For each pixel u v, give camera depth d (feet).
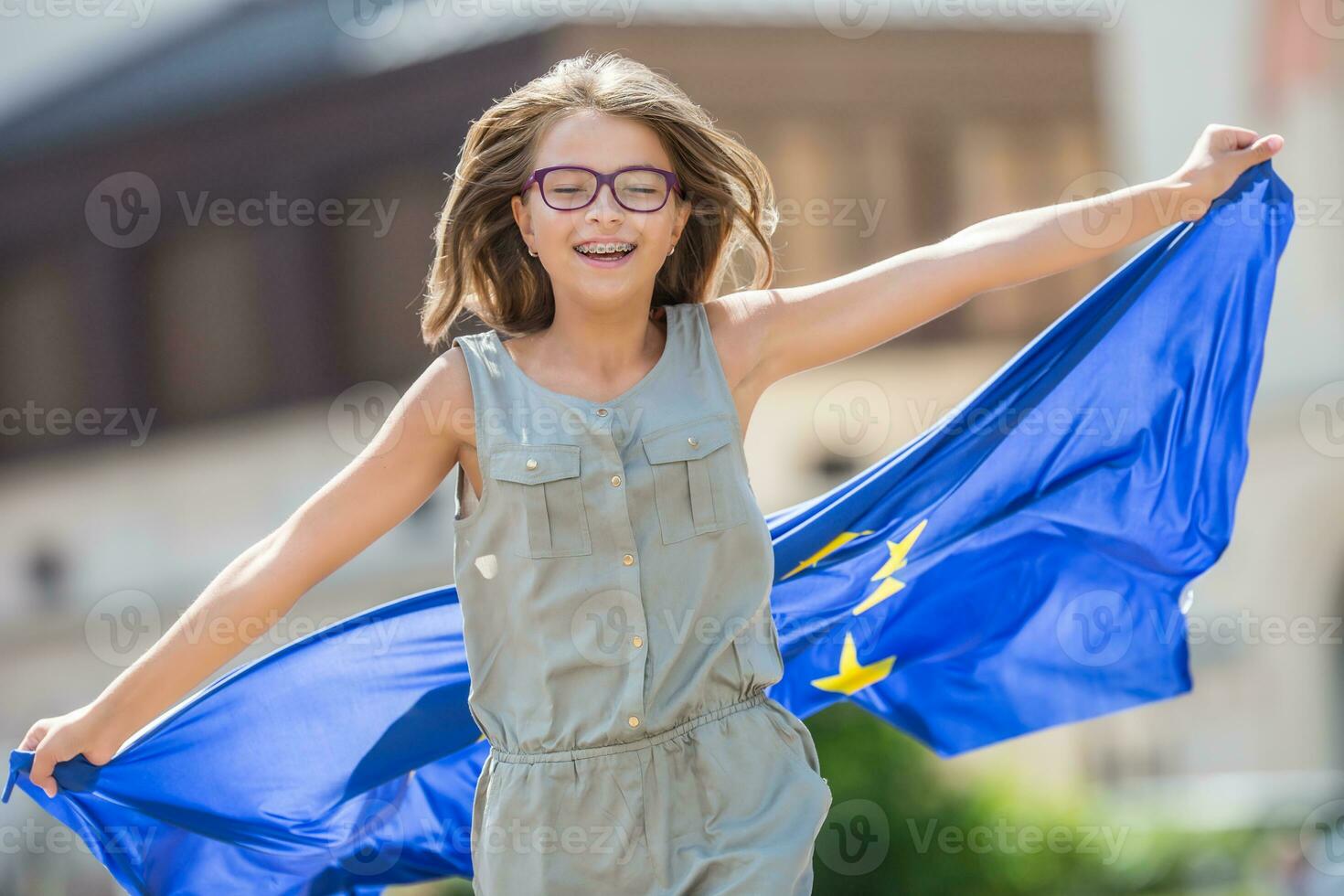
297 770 33.37
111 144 127.65
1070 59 131.54
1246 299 33.68
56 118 132.77
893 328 29.78
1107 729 129.08
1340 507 130.41
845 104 125.08
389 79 117.08
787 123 123.95
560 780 27.40
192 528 127.85
